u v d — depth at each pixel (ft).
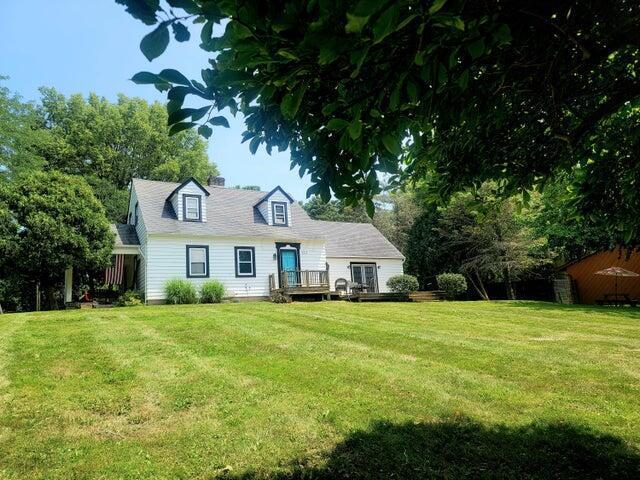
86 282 69.46
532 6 5.29
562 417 13.61
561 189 13.05
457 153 10.28
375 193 7.36
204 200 62.08
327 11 3.53
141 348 23.56
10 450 11.81
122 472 10.69
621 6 5.77
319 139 6.74
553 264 73.77
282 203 69.00
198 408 14.75
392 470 10.61
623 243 14.19
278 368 19.36
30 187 51.21
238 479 10.41
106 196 92.22
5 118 73.82
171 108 4.77
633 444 11.72
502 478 10.11
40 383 17.30
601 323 34.30
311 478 10.35
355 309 43.75
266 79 4.56
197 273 58.44
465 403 14.94
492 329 30.78
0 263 48.80
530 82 7.98
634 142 9.99
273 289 61.46
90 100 108.37
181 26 4.17
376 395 15.80
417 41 4.46
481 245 75.92
